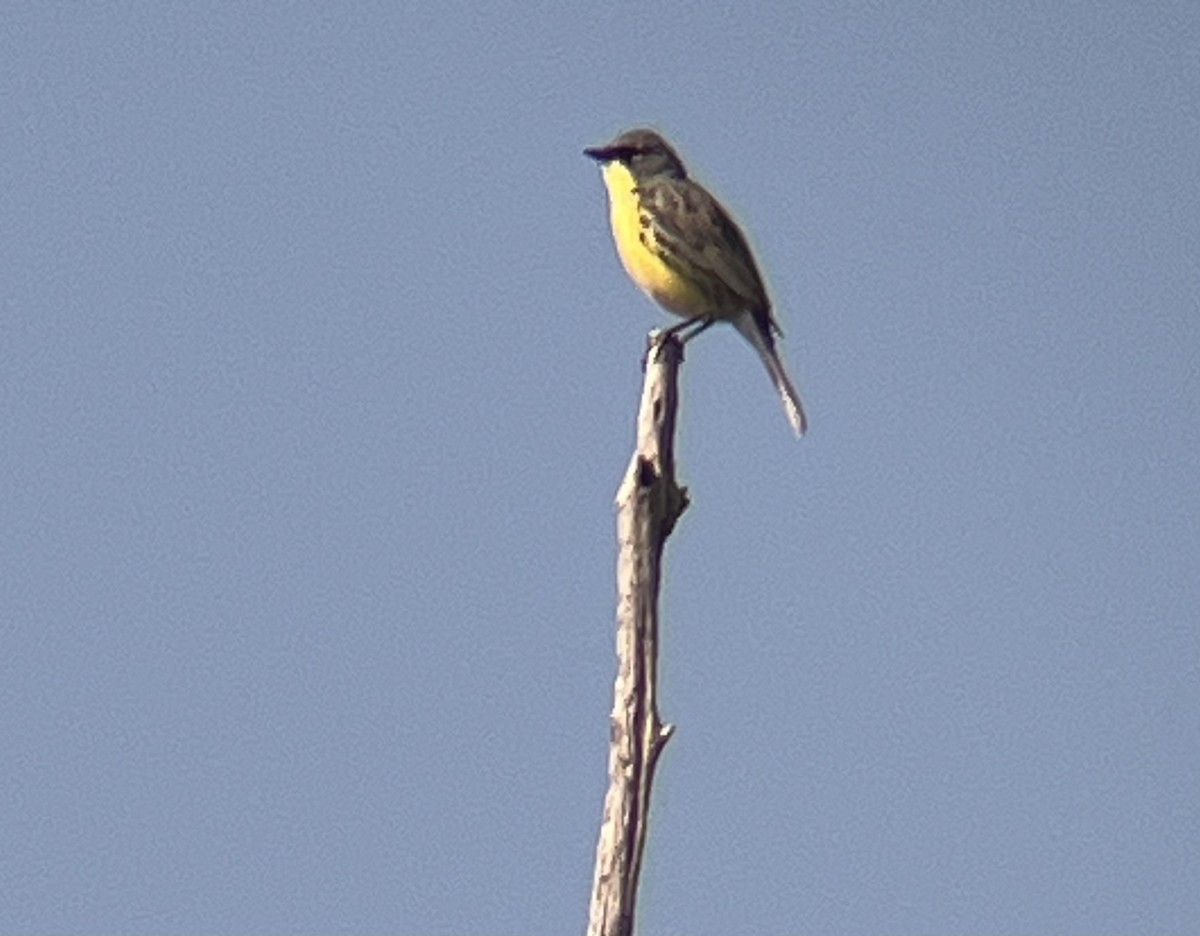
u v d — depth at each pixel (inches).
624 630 478.0
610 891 466.9
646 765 473.1
